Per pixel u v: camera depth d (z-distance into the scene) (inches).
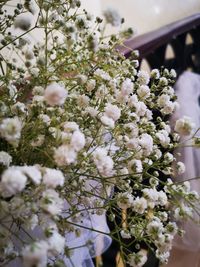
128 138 6.2
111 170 5.7
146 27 21.1
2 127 4.6
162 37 15.8
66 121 5.6
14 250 5.7
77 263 7.5
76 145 4.6
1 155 4.9
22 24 5.1
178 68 18.2
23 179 4.0
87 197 6.4
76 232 6.1
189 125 5.8
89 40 5.6
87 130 6.2
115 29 14.5
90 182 7.0
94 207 6.5
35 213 5.1
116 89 6.1
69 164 5.0
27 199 4.8
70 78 6.1
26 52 6.0
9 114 5.4
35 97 5.4
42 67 5.8
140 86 6.6
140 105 6.3
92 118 6.0
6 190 4.3
